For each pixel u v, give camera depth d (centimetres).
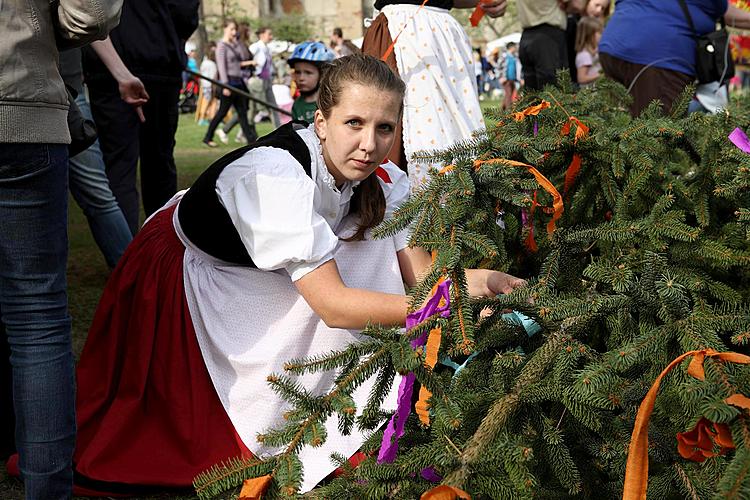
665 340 162
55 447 195
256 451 216
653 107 263
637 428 142
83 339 324
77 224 559
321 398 160
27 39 178
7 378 240
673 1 424
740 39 871
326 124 206
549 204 228
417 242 185
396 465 157
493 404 162
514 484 145
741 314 170
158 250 233
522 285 191
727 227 206
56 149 187
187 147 1064
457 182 189
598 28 577
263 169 203
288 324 218
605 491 171
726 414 134
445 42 342
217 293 224
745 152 208
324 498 167
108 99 387
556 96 253
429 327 176
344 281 225
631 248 207
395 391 218
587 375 153
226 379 222
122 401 229
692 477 158
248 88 1155
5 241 186
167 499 218
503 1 358
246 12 2811
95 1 182
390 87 199
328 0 3011
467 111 346
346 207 224
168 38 405
